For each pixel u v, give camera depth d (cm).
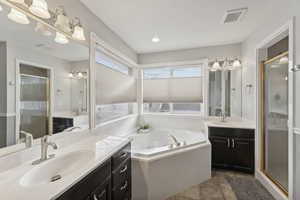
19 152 111
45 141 118
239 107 310
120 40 277
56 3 141
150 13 198
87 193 100
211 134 271
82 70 178
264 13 198
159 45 316
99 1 173
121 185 153
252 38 255
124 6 182
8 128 106
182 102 344
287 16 158
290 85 153
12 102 109
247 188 211
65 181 86
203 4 179
